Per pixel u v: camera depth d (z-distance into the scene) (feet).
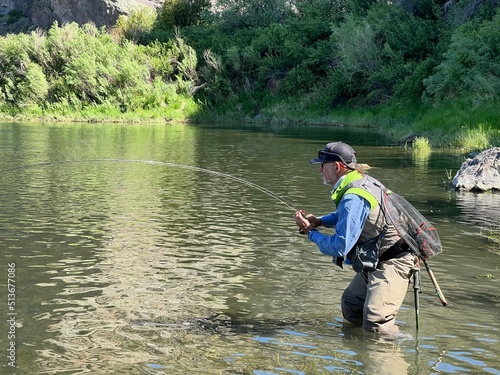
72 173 44.29
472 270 21.22
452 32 105.50
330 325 16.19
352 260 15.60
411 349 14.69
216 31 156.66
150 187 38.42
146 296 18.30
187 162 51.65
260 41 142.92
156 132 89.92
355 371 13.52
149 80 139.33
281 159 54.13
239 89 140.05
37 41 148.46
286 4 166.71
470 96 79.25
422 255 15.52
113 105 133.80
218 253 23.12
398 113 102.63
